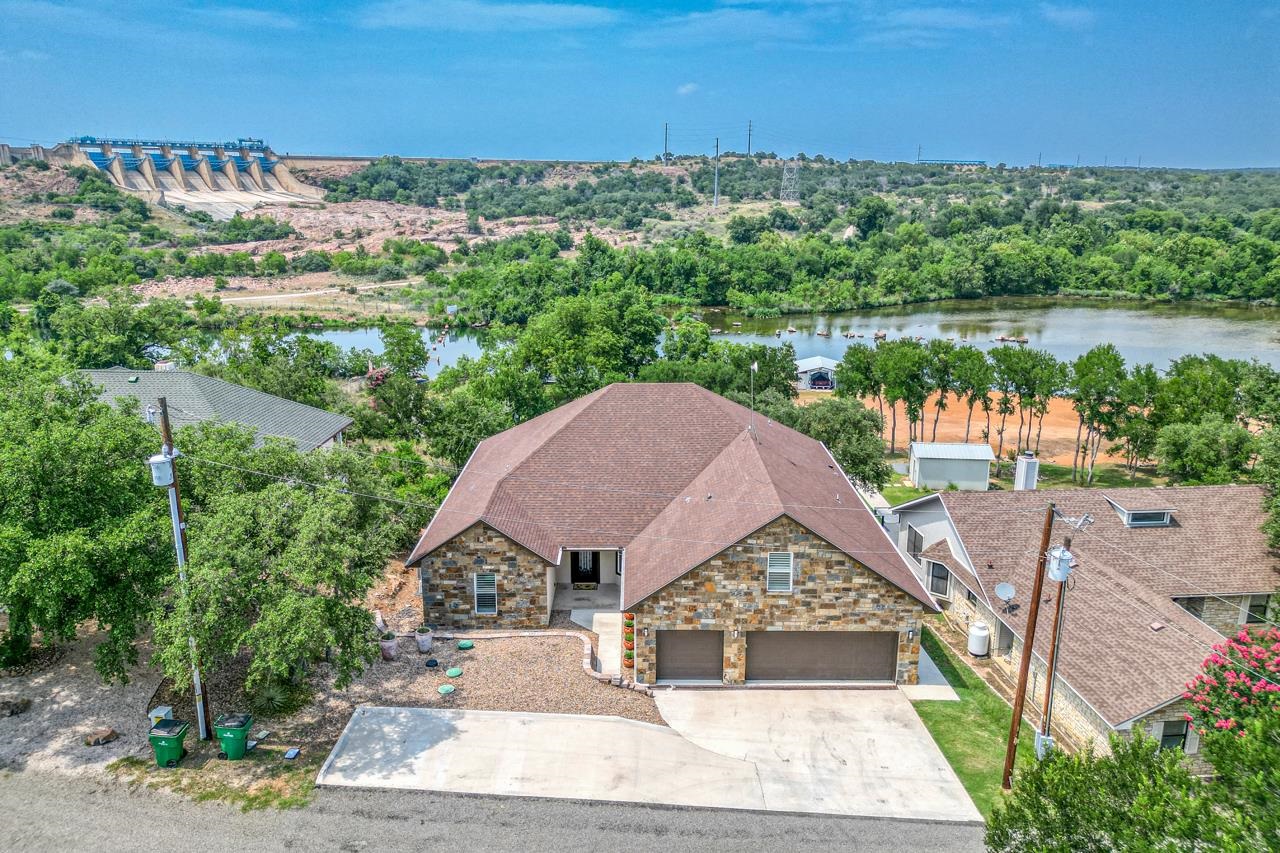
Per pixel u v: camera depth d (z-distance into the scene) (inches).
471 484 1499.8
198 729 963.3
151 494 1022.4
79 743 929.5
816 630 1145.4
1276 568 1348.4
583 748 980.6
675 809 887.1
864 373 2625.5
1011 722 995.9
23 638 1045.8
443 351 4653.1
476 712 1042.7
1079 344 4483.3
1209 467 1916.8
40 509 924.6
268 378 2351.1
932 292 6560.0
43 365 1696.6
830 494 1392.7
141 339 2844.5
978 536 1387.8
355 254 7623.0
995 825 656.4
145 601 938.7
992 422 2955.2
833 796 920.9
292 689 1066.1
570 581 1428.4
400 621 1288.1
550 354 2955.2
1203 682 874.1
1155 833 569.0
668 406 1571.1
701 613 1136.2
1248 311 5797.2
